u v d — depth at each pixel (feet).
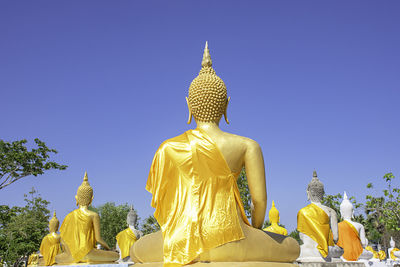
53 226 47.01
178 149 14.97
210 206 14.23
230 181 14.80
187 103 16.99
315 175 30.66
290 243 15.16
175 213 14.38
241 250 13.75
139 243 15.51
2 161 63.77
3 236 93.66
